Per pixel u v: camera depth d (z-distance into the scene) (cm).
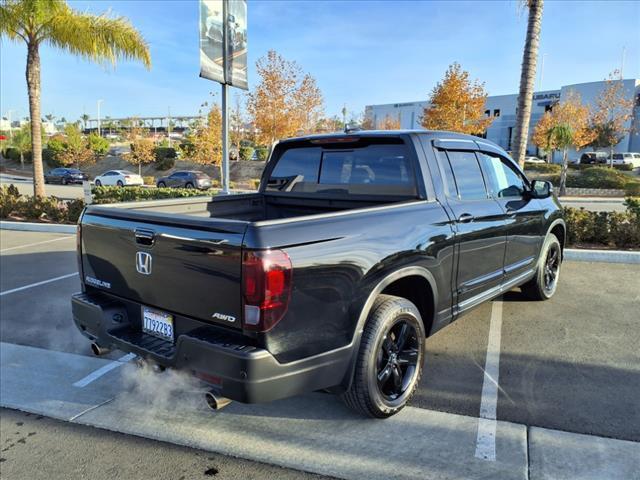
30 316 531
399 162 373
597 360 406
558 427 306
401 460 276
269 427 313
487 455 278
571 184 3045
